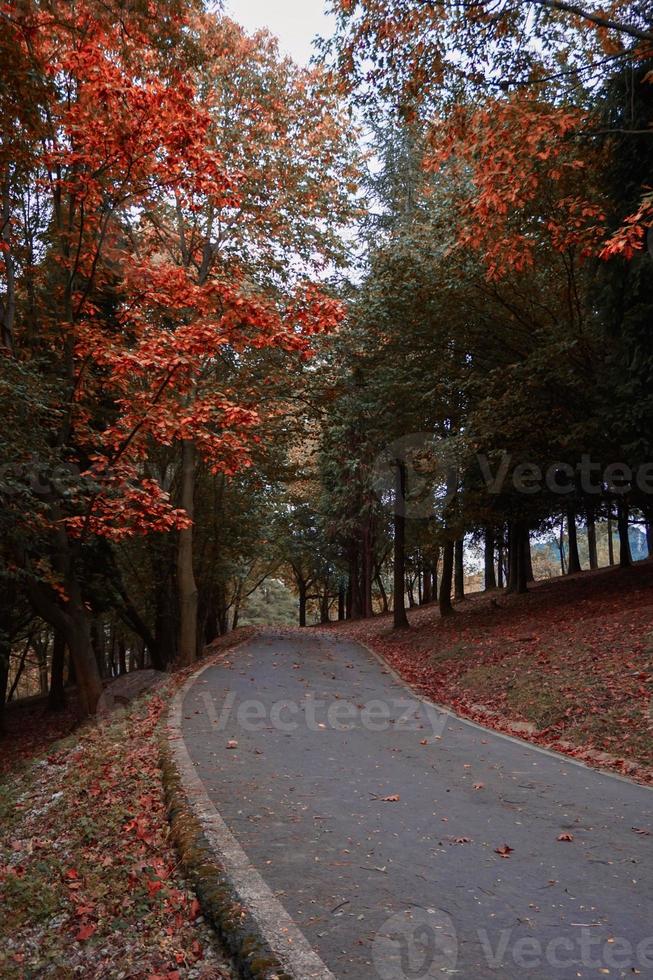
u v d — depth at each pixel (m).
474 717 11.23
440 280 18.70
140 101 11.38
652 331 14.67
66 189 13.14
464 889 4.64
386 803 6.58
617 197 14.73
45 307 15.55
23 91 10.62
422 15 10.62
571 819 6.12
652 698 9.51
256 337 12.42
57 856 6.23
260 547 35.66
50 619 14.90
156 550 26.14
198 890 4.70
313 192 19.47
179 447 24.14
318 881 4.75
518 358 19.92
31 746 18.02
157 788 7.11
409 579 45.91
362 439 24.75
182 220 19.42
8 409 10.64
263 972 3.64
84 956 4.52
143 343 11.73
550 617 18.56
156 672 19.12
